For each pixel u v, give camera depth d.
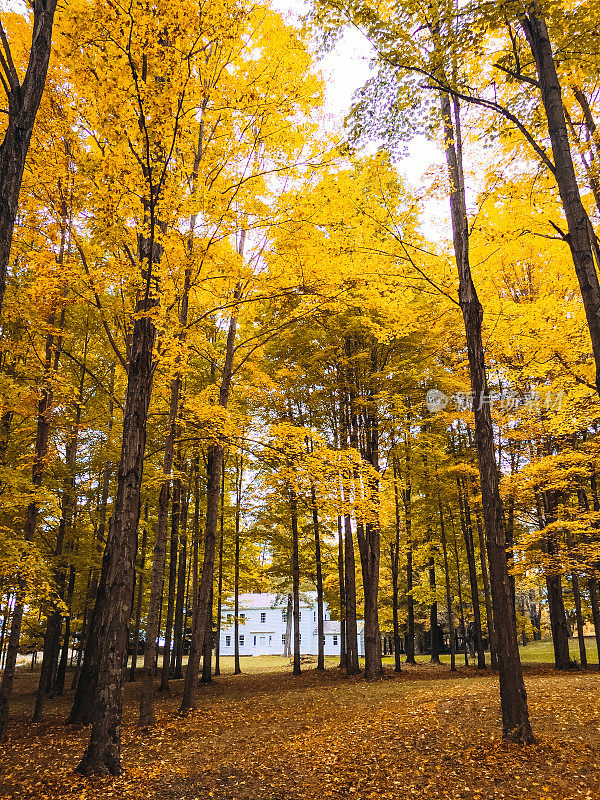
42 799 6.02
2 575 8.74
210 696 14.59
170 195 6.75
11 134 3.98
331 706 11.44
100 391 14.92
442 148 8.35
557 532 15.73
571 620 19.06
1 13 8.18
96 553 14.75
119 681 7.09
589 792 5.54
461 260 8.68
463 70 6.38
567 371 11.95
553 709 8.65
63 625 18.70
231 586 23.62
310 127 8.15
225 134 8.11
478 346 8.49
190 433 12.41
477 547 22.44
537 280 14.64
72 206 8.65
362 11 5.33
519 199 8.78
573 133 8.51
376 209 8.72
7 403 9.41
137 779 6.68
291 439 9.57
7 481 8.68
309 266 8.94
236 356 14.00
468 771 6.44
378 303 10.17
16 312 9.36
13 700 16.22
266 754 7.83
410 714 9.55
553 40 6.22
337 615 23.47
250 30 8.26
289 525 20.19
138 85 6.20
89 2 6.63
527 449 15.98
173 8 5.96
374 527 12.80
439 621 33.59
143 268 7.70
